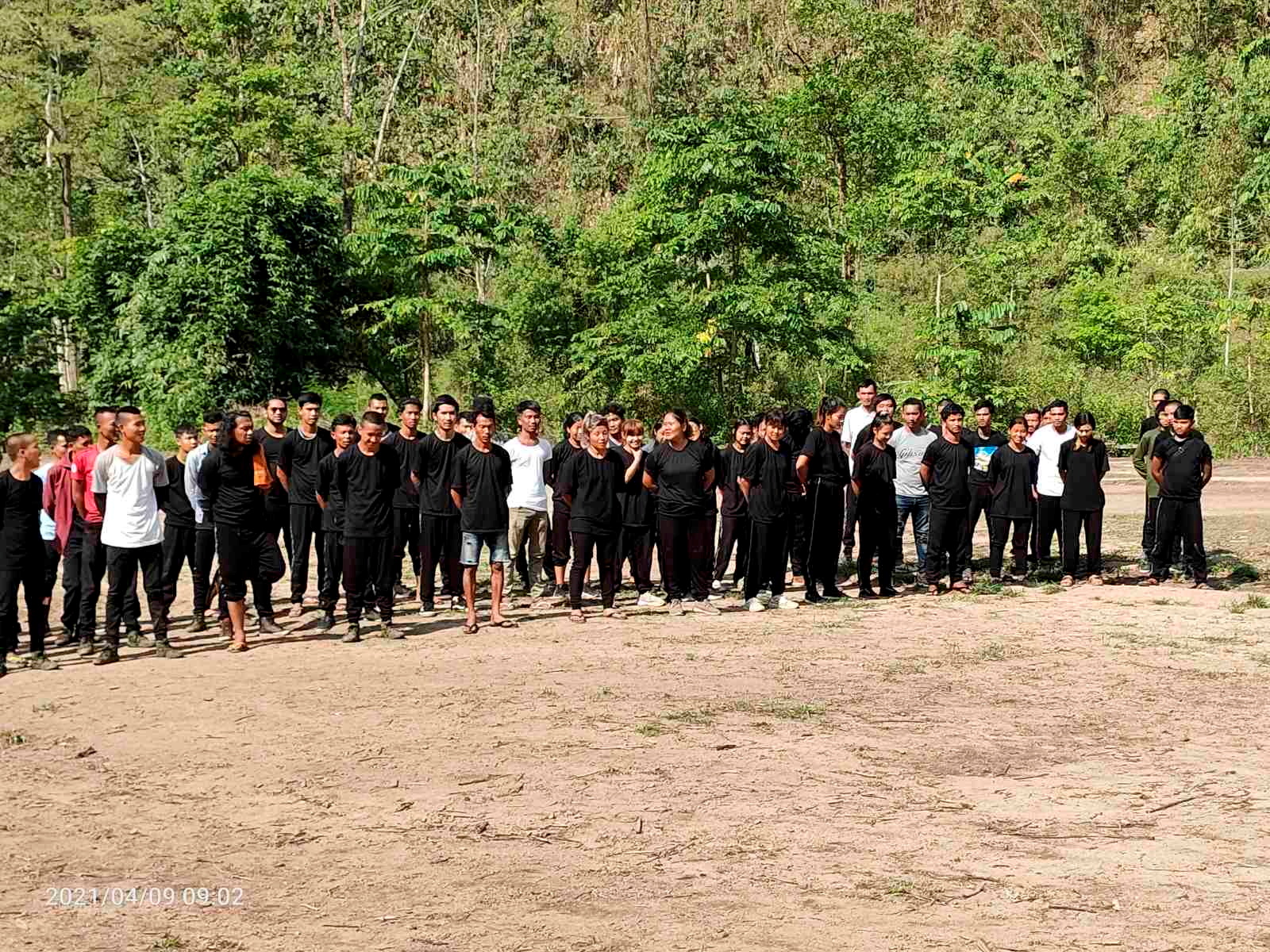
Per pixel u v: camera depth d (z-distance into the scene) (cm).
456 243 3725
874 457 1320
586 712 807
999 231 5053
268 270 3697
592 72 6788
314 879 517
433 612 1254
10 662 1047
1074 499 1395
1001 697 855
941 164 4669
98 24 5119
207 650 1075
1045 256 4819
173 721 795
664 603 1285
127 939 454
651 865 531
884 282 4806
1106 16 7031
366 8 5725
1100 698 850
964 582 1358
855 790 638
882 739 739
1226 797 622
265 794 636
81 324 4197
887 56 5494
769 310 3506
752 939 449
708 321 3638
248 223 3719
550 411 3841
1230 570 1495
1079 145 5325
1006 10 7100
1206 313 4003
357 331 4109
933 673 934
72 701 866
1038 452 1423
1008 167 5391
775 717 793
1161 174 5422
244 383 3694
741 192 3625
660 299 3722
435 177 3797
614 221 4200
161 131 5069
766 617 1202
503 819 593
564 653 1018
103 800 631
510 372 4053
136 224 4312
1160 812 601
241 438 1041
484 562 1720
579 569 1182
